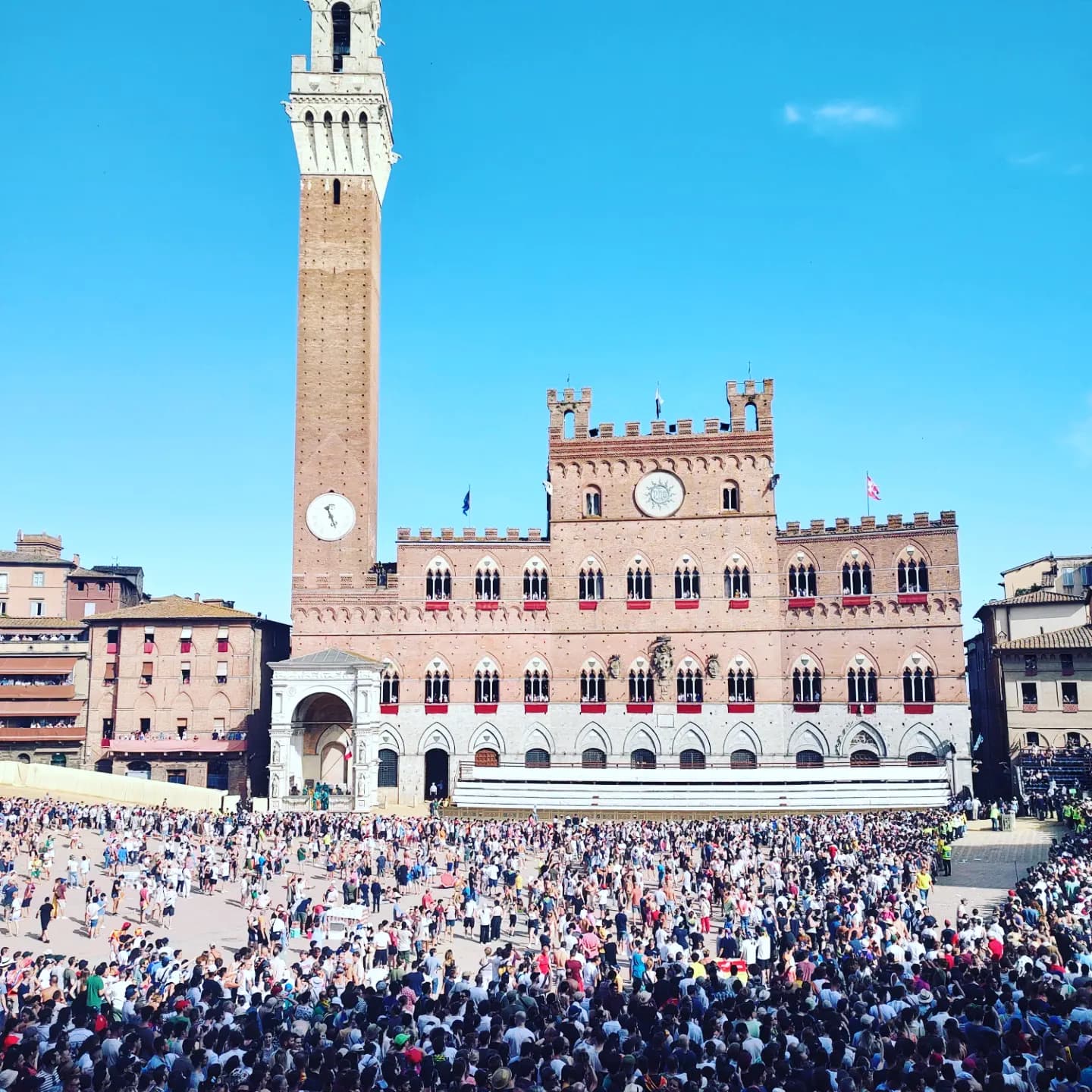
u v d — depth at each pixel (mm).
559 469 113188
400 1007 31359
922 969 35438
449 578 111500
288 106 114812
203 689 114125
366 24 116438
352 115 114312
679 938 46531
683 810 96938
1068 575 121688
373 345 116625
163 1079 25469
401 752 108938
